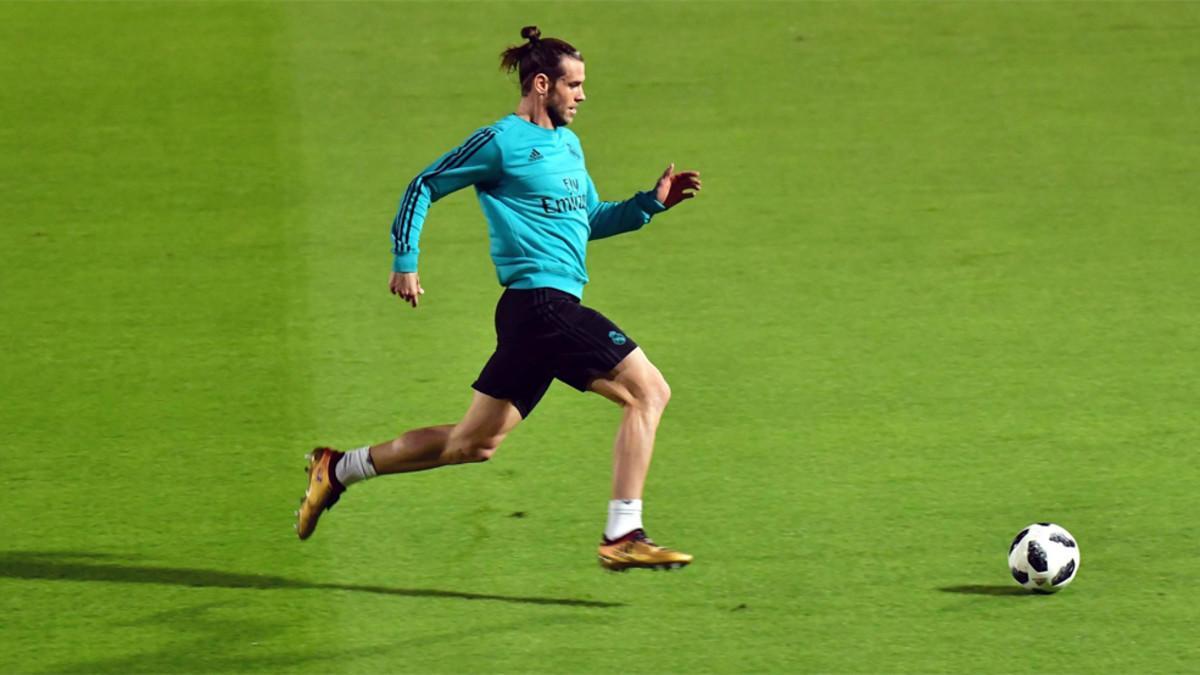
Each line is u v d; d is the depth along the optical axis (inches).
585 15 1642.5
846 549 699.4
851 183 1227.9
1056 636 626.2
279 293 1032.8
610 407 863.1
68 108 1405.0
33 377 904.3
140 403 869.8
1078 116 1369.3
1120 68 1483.8
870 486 763.4
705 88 1443.2
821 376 901.2
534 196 653.3
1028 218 1154.7
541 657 613.0
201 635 628.7
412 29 1601.9
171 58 1524.4
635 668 605.0
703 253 1099.9
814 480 770.2
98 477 778.8
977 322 976.9
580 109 1393.9
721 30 1598.2
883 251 1096.8
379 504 748.6
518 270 653.9
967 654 613.6
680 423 840.3
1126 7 1648.6
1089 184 1221.7
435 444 665.6
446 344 955.3
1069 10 1646.2
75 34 1598.2
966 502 746.2
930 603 652.7
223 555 697.6
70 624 636.1
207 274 1064.8
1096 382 887.1
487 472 783.1
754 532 716.7
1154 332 959.0
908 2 1676.9
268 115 1386.6
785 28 1604.3
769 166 1263.5
